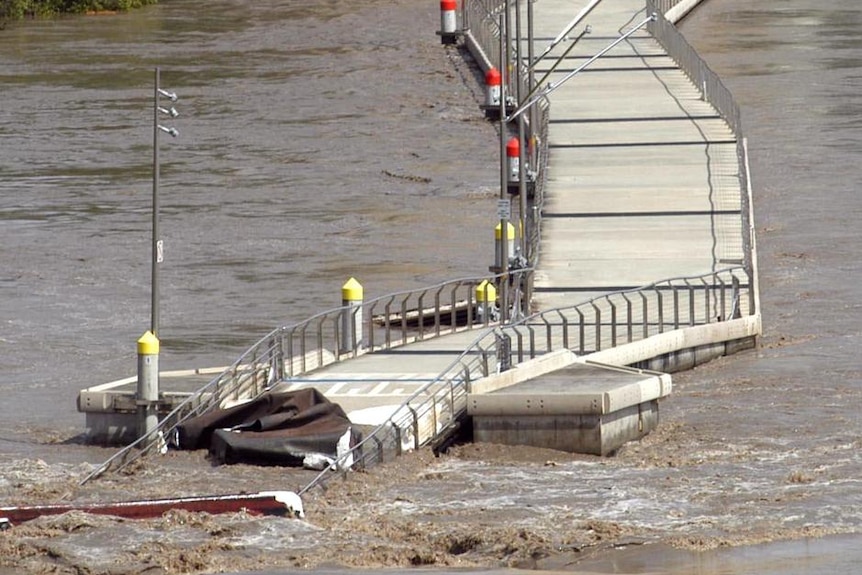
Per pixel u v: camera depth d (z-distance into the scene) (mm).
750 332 165625
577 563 101438
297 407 129000
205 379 141000
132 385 137625
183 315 184875
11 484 120625
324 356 148875
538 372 138250
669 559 101562
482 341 155000
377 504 114125
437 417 130500
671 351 157875
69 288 197750
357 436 124250
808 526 107562
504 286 167625
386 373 142875
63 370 162875
